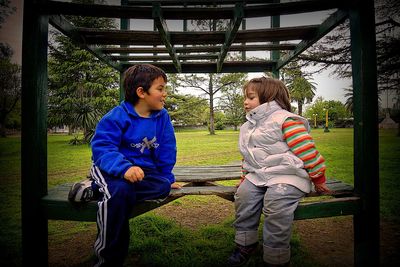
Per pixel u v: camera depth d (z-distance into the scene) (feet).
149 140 5.42
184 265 6.42
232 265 5.46
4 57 58.80
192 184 7.77
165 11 6.42
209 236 8.09
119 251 4.63
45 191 5.82
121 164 4.71
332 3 5.88
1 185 15.28
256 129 5.82
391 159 21.44
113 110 5.36
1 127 64.13
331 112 150.30
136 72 5.42
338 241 7.80
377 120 5.65
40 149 5.59
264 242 5.15
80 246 7.68
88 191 5.18
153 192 5.20
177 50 10.59
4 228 8.98
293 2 5.87
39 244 5.54
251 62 13.05
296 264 6.46
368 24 5.56
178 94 104.99
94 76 52.24
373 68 5.59
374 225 5.66
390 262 6.56
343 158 23.52
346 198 5.68
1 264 6.68
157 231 8.32
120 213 4.58
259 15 6.42
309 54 26.02
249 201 5.52
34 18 5.42
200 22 13.55
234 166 9.71
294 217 5.45
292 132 5.34
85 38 8.80
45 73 5.75
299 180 5.29
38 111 5.52
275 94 6.02
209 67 13.67
